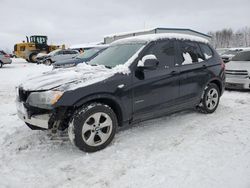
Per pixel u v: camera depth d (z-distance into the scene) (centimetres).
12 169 326
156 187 280
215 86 559
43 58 2508
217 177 295
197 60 520
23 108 375
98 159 348
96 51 1130
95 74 387
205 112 551
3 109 639
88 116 357
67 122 372
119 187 284
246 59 901
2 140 421
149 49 441
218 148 373
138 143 397
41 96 349
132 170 318
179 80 471
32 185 291
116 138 416
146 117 434
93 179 301
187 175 301
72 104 343
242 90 868
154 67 412
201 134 432
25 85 384
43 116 365
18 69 1942
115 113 401
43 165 336
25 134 445
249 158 340
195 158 343
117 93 382
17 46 2927
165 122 498
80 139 355
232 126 471
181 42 500
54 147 390
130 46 468
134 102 407
